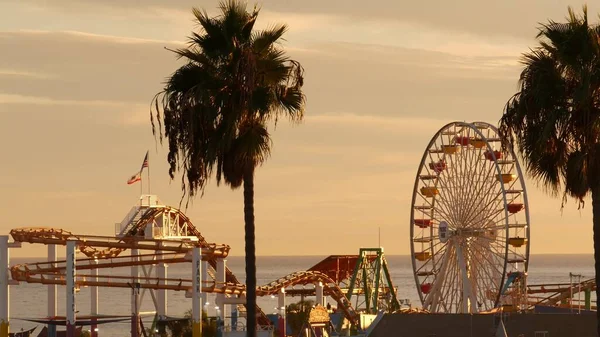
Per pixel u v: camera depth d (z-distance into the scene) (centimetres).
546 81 10656
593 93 10556
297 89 11025
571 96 10669
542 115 10706
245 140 10825
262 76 10981
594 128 10525
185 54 10944
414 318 19950
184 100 10719
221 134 10794
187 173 10888
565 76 10775
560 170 10825
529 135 10756
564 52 10581
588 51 10512
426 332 19650
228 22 10906
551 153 10794
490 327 19450
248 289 10969
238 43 10900
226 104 10825
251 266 10969
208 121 10769
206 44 10956
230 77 10862
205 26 10944
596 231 10756
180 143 10838
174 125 10819
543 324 19288
